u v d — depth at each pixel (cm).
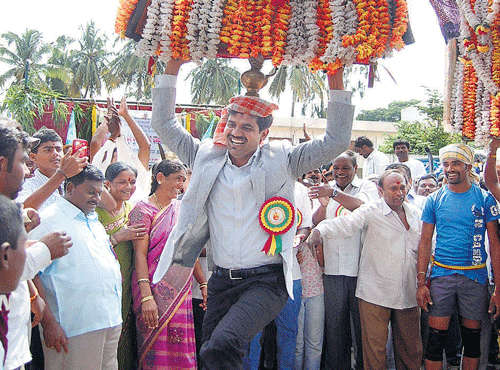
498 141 400
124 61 3547
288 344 472
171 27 273
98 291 335
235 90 3350
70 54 4416
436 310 433
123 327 415
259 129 290
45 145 406
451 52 433
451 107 437
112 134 498
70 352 327
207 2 271
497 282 424
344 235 456
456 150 437
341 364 490
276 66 285
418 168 814
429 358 436
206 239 307
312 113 2989
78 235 336
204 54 275
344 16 264
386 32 266
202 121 837
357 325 488
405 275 448
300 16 267
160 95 301
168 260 302
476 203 430
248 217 289
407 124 2433
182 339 405
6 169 241
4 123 246
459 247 428
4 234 182
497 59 377
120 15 287
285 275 280
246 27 271
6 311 227
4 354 219
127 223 419
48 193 324
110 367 354
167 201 446
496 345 522
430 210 451
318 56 272
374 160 848
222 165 293
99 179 349
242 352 267
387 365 514
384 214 450
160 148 632
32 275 248
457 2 396
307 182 510
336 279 484
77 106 840
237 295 290
